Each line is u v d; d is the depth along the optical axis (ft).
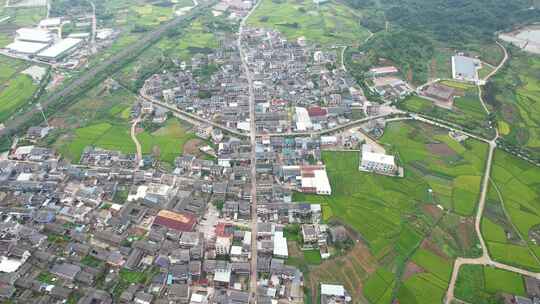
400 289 413.80
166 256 443.32
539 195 549.13
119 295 401.29
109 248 455.22
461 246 467.52
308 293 408.05
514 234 485.56
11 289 398.21
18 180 550.36
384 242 471.62
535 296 404.77
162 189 541.75
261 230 470.80
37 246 452.76
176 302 396.78
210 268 422.41
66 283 412.77
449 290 414.41
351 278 425.28
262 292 404.16
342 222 498.69
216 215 504.84
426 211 519.60
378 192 550.36
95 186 546.67
